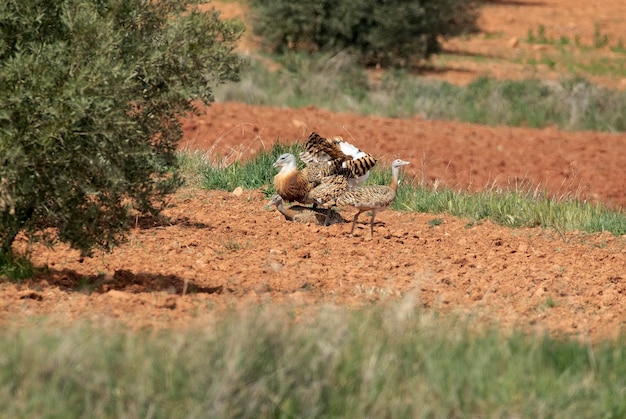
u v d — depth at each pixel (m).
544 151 78.69
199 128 72.38
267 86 98.94
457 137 81.69
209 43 32.31
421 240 44.06
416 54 119.50
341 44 116.00
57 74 28.41
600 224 49.69
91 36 28.77
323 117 83.88
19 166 28.64
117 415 20.41
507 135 85.12
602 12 180.38
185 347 22.41
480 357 23.53
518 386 22.53
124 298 29.53
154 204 46.09
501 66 130.38
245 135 71.56
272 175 56.47
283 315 25.20
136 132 29.86
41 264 34.78
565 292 34.34
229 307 26.67
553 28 163.50
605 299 33.69
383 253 40.84
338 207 52.22
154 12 32.44
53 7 30.44
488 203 52.84
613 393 22.86
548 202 53.25
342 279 34.75
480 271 37.97
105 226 32.25
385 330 24.75
